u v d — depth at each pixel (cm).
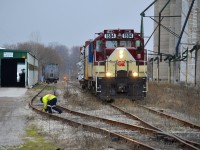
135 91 5100
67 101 5562
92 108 4456
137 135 2620
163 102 5041
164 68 14188
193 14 10469
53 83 14900
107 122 3241
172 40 13412
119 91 5075
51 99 3947
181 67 10500
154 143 2308
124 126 2972
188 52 10044
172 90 7269
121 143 2280
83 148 2150
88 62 6297
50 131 2759
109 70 5088
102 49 5172
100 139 2377
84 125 2878
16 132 2714
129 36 5181
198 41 9506
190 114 3903
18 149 2122
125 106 4591
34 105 4956
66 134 2638
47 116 3616
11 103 5225
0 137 2502
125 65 5091
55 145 2244
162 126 3064
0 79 9869
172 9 13675
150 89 7194
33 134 2650
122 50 5081
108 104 4931
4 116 3688
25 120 3397
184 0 10575
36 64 12862
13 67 11062
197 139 2505
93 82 5647
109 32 5188
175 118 3353
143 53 5203
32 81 10812
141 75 5138
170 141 2327
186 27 10494
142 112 4012
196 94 6219
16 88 9331
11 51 9431
